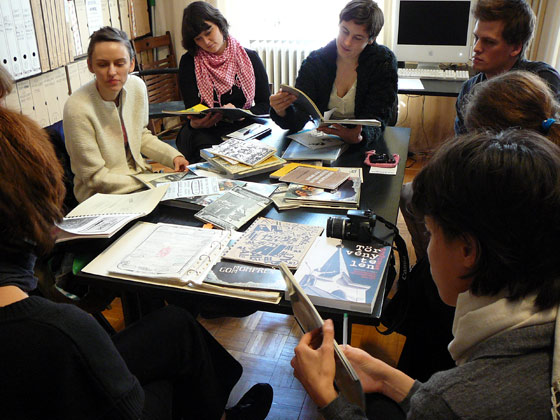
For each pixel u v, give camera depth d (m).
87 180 1.92
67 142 1.92
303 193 1.70
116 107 2.01
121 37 1.92
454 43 3.60
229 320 2.25
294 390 1.87
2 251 0.87
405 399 1.05
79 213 1.57
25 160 0.85
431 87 3.36
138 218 1.60
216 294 1.24
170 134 4.14
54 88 3.05
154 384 1.25
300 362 0.90
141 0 3.99
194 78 2.92
